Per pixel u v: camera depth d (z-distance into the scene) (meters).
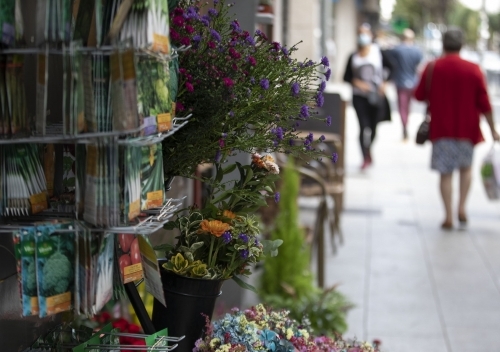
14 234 2.19
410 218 9.99
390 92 32.25
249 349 2.79
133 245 2.53
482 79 8.98
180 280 2.89
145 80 2.38
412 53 17.33
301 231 5.74
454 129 9.12
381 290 7.00
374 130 13.30
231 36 3.04
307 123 8.45
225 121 2.96
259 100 2.94
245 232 2.96
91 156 2.25
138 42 2.23
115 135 2.21
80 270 2.24
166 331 2.77
